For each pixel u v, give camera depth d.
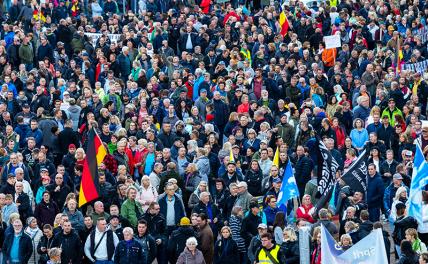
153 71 86.62
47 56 90.50
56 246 56.06
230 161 63.22
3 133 72.19
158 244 57.25
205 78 81.50
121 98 79.75
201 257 55.25
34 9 102.12
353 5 105.81
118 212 57.66
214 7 105.69
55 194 61.81
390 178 64.31
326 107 79.75
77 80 87.00
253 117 75.88
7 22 99.94
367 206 60.56
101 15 106.81
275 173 60.47
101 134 69.12
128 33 92.00
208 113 76.50
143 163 67.31
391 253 60.84
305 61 88.62
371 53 88.38
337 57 93.00
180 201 59.53
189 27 95.12
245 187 59.69
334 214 59.72
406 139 69.94
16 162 64.50
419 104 78.19
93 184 57.91
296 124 74.31
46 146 71.81
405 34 98.44
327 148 64.12
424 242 56.50
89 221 57.06
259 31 95.44
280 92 82.06
